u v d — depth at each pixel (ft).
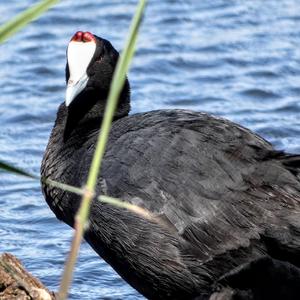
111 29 77.41
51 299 38.50
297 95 66.85
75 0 82.89
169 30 77.30
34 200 55.06
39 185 56.80
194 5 82.02
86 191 25.72
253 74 70.03
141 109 64.80
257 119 63.36
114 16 79.77
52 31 77.87
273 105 65.57
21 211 53.93
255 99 66.59
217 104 65.82
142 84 69.05
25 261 48.75
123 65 25.50
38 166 58.39
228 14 79.92
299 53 72.54
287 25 77.25
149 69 71.26
